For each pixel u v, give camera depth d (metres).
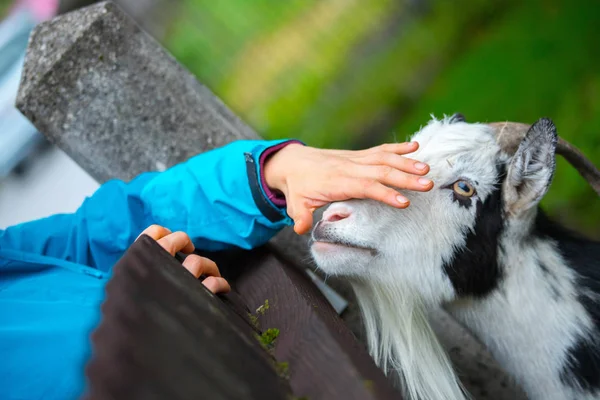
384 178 1.97
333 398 1.22
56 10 6.43
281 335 1.62
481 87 6.16
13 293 1.82
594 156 5.38
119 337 0.97
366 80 6.69
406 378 2.44
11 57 5.77
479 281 2.40
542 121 2.19
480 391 3.09
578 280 2.40
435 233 2.34
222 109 3.46
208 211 2.24
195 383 0.98
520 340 2.45
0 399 1.54
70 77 3.11
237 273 2.31
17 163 4.92
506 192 2.35
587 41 5.96
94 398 0.90
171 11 7.45
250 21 7.30
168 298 1.16
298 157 2.18
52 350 1.62
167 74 3.19
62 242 2.27
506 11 6.55
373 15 7.08
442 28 6.75
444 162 2.38
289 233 3.12
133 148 3.19
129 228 2.24
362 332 3.11
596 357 2.33
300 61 6.97
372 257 2.33
